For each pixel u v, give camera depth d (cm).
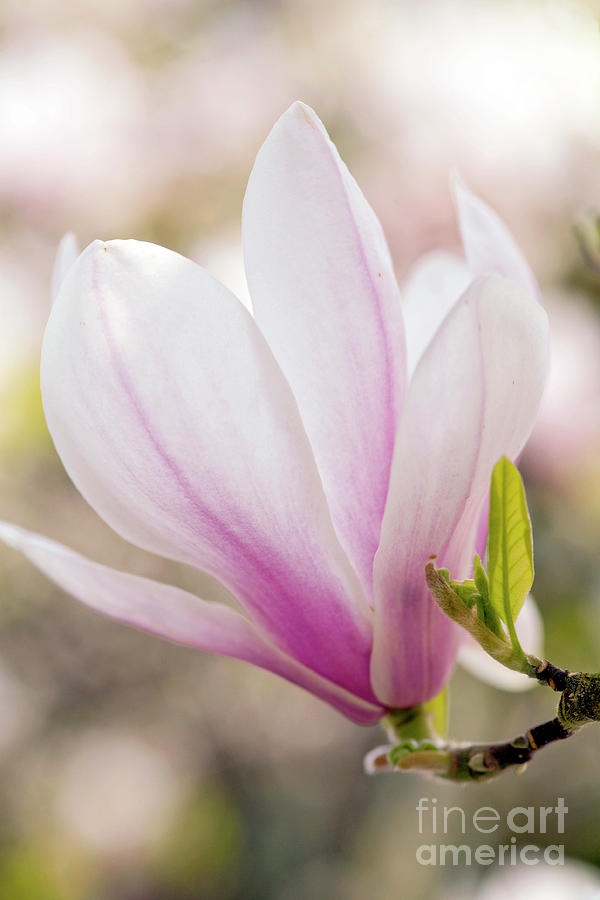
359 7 106
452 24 99
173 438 35
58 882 109
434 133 96
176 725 122
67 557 37
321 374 35
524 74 92
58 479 107
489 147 94
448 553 35
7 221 103
